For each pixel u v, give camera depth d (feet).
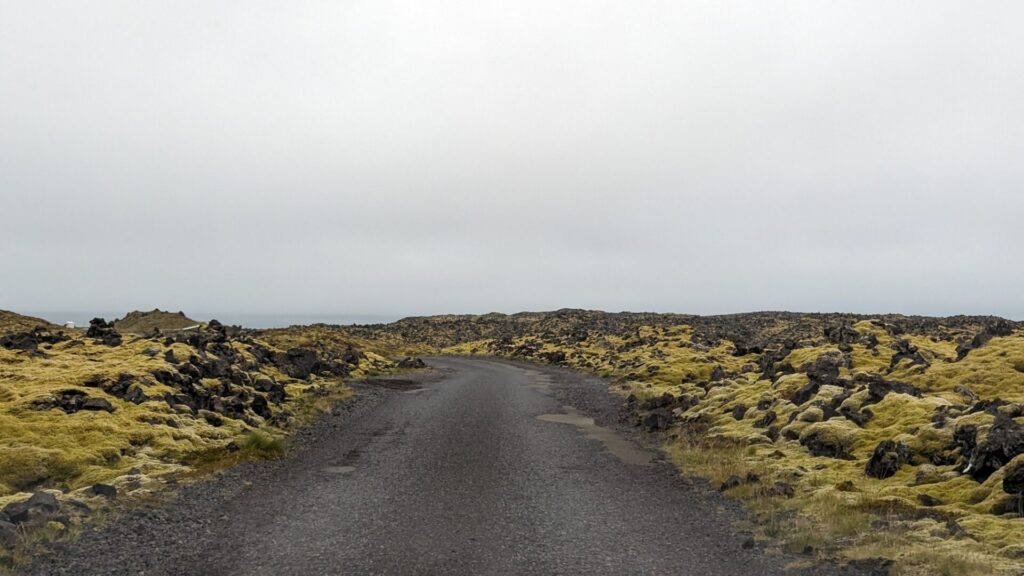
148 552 44.65
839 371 135.03
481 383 194.29
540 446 91.56
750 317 504.84
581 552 45.75
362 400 145.28
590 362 270.05
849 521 49.78
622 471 75.51
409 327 614.34
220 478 68.23
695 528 51.96
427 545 47.09
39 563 41.60
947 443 68.69
